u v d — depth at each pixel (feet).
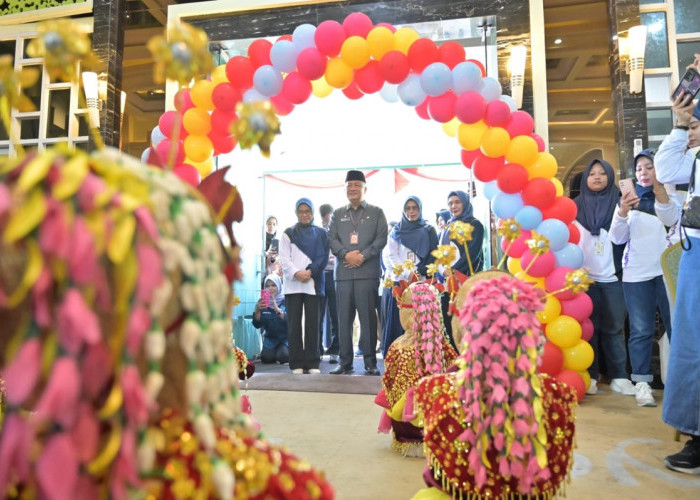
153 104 17.38
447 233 18.89
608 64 15.89
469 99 10.07
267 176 24.03
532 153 10.48
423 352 8.66
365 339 17.72
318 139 23.61
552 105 16.06
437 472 4.82
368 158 23.35
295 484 2.38
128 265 1.90
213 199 3.10
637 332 12.89
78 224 1.81
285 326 21.43
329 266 21.40
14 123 16.92
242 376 8.87
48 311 1.82
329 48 10.51
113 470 1.90
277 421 11.18
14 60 17.31
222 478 2.13
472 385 4.53
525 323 4.51
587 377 12.48
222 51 17.52
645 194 13.48
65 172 1.88
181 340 2.27
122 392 1.88
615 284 14.07
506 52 15.51
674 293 9.36
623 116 14.97
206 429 2.22
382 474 7.88
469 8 15.62
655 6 15.29
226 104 10.90
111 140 16.81
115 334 1.90
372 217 18.39
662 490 7.25
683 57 15.26
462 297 5.93
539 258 10.96
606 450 8.93
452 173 22.67
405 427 8.76
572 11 16.11
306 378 16.48
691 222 7.61
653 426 10.44
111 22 16.98
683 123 8.15
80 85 2.89
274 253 23.61
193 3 16.99
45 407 1.70
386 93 11.93
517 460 4.39
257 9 16.67
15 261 1.86
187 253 2.26
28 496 1.87
